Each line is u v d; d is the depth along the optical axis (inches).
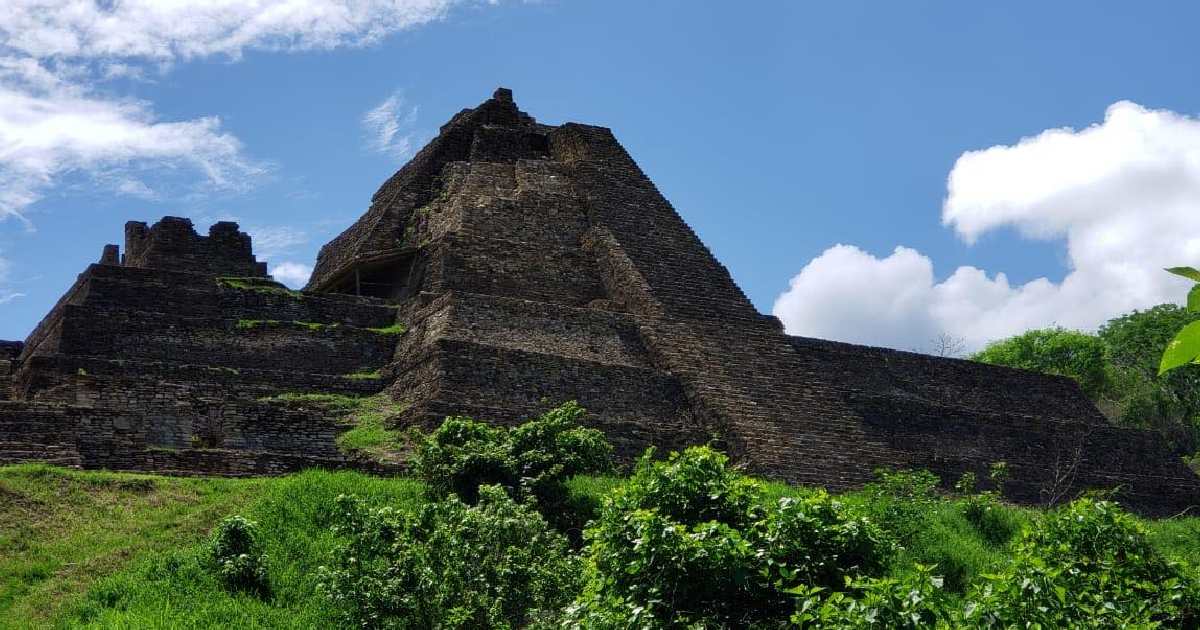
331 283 1993.1
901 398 1993.1
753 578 770.2
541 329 1728.6
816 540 787.4
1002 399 2160.4
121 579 1029.8
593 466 1283.2
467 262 1903.3
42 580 1034.1
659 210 2126.0
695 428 1627.7
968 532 1365.7
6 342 1942.7
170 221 1927.9
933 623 665.6
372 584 953.5
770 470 1539.1
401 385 1648.6
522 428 1294.3
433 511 1029.2
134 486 1196.5
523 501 1224.8
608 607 762.2
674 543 756.6
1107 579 844.6
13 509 1117.1
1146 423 2588.6
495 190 2119.8
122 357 1635.1
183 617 975.6
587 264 2000.5
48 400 1422.2
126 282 1728.6
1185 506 2012.8
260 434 1454.2
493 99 2353.6
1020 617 722.2
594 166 2176.4
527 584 959.0
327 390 1652.3
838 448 1637.6
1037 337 2920.8
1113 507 918.4
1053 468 1987.0
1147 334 2837.1
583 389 1628.9
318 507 1178.0
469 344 1599.4
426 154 2251.5
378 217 2142.0
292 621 992.9
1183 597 852.6
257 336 1712.6
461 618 928.9
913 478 1365.7
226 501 1194.6
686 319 1838.1
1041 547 904.9
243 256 1956.2
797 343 2043.6
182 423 1441.9
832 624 679.1
